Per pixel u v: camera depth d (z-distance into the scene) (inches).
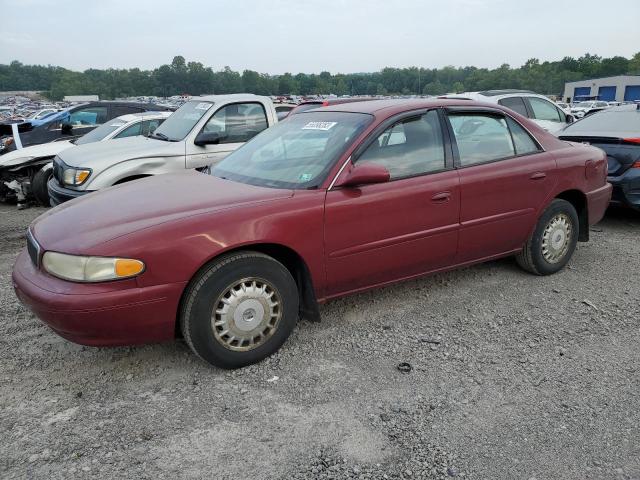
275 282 133.8
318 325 157.5
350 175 139.0
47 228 133.2
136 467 99.6
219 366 130.6
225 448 104.5
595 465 98.4
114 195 149.6
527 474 96.4
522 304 170.2
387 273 154.4
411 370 131.6
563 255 194.7
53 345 148.1
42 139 455.2
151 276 118.8
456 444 104.5
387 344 145.2
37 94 5816.9
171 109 477.7
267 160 161.2
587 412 113.7
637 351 140.1
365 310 167.3
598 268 203.5
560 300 173.2
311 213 136.5
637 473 96.4
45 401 121.6
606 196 205.2
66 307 114.7
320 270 141.0
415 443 104.9
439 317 161.8
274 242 131.3
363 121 154.2
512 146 179.0
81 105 467.2
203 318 125.2
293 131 170.2
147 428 111.0
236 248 129.7
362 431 108.7
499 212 171.8
